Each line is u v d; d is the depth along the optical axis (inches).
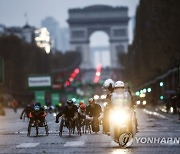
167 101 5319.9
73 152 1723.7
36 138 2311.8
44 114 2484.0
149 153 1647.4
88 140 2153.1
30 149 1839.3
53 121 3964.1
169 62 6732.3
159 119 3828.7
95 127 2583.7
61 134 2406.5
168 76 6756.9
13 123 3870.6
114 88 1838.1
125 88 1847.9
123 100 1791.3
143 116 4434.1
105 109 1927.9
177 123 3243.1
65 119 2417.6
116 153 1668.3
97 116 2581.2
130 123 1792.6
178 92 4232.3
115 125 1791.3
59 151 1760.6
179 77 5570.9
